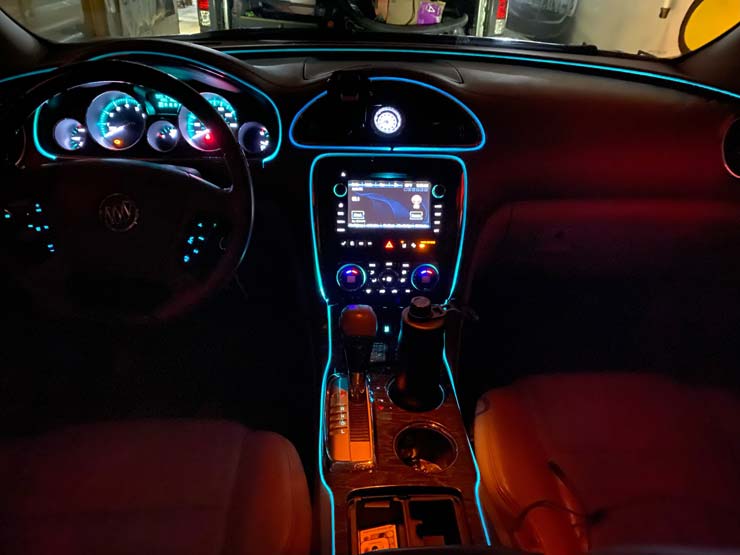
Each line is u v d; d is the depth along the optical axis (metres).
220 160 1.49
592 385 1.24
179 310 1.12
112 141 1.50
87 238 1.07
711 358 1.97
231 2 2.49
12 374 1.93
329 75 1.49
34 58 1.60
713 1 2.05
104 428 1.17
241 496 1.01
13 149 1.39
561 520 0.95
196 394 1.88
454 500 1.24
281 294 1.96
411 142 1.48
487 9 2.74
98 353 2.01
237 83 1.40
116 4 4.32
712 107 1.55
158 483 1.03
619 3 4.27
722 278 2.03
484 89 1.52
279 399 1.85
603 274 2.14
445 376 1.55
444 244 1.58
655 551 0.74
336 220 1.55
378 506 1.24
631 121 1.55
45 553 0.91
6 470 1.06
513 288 2.29
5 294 1.83
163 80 1.01
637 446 1.08
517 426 1.14
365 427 1.37
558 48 1.81
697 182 1.64
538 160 1.55
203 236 1.10
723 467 1.04
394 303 1.66
